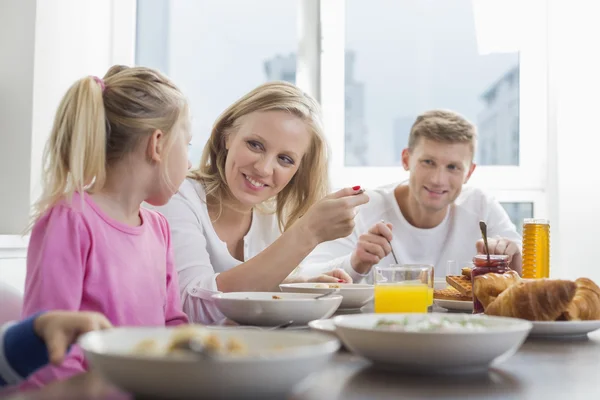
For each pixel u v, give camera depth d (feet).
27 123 7.38
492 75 9.95
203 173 6.27
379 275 3.97
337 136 9.91
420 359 2.33
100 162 3.93
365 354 2.45
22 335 2.45
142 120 4.13
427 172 7.76
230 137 6.01
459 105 9.99
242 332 2.28
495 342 2.33
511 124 9.98
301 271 6.72
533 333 3.35
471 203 8.27
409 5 9.95
